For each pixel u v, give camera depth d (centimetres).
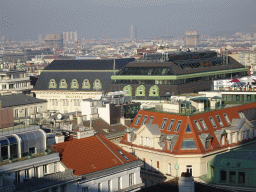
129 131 15762
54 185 11212
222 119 15362
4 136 11212
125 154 13150
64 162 12031
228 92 17562
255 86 18362
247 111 16438
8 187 10550
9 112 11962
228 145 14912
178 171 14025
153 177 14688
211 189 10412
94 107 17638
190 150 14062
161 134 14862
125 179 12681
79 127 15088
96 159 12519
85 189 11881
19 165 11044
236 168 12925
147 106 17125
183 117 14588
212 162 13412
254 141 15700
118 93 19412
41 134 11731
